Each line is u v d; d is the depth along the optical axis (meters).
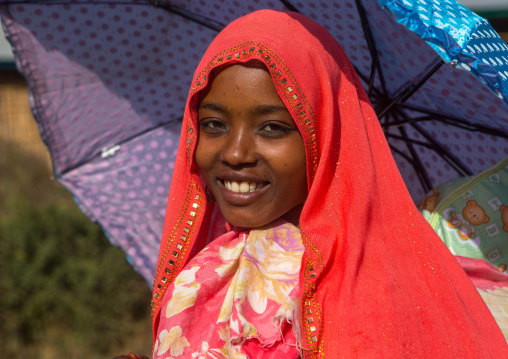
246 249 1.44
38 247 6.22
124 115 2.27
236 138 1.40
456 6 1.43
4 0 2.08
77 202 2.30
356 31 1.81
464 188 1.94
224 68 1.41
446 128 2.01
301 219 1.41
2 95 8.42
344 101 1.48
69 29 2.15
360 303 1.33
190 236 1.59
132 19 2.13
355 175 1.43
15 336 6.09
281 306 1.34
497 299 1.66
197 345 1.38
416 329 1.34
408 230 1.44
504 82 1.32
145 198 2.31
